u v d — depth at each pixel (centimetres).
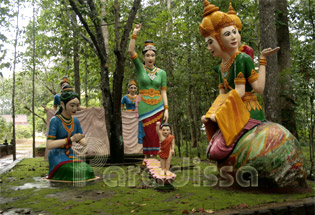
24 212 330
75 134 565
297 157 425
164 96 707
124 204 365
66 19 908
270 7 607
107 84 801
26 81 1773
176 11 1083
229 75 485
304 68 623
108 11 881
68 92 569
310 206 352
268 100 596
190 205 355
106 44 947
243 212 323
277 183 415
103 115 968
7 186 495
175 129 1084
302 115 736
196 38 880
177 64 1078
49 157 564
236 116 451
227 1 823
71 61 1333
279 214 334
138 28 661
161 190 445
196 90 1127
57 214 325
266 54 464
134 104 1044
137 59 675
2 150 1463
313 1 823
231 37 471
